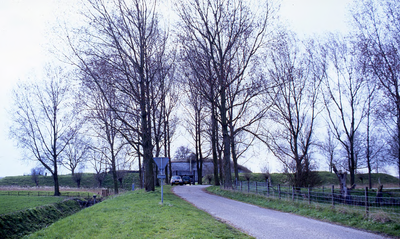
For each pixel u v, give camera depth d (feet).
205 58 88.84
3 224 71.31
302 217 44.29
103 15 76.84
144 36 82.17
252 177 213.25
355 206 44.01
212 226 33.24
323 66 108.37
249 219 40.96
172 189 112.88
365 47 84.84
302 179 80.38
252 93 88.84
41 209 94.43
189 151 196.95
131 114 88.99
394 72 79.51
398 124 90.02
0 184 279.08
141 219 37.14
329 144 144.36
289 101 105.40
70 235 33.96
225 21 88.12
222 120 91.91
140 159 142.00
